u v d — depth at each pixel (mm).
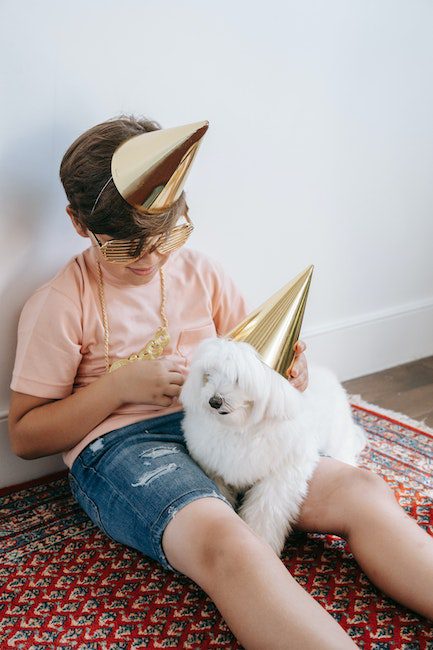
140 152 998
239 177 1508
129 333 1179
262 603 824
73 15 1178
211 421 1029
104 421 1132
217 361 955
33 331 1121
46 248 1262
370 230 1829
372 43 1654
